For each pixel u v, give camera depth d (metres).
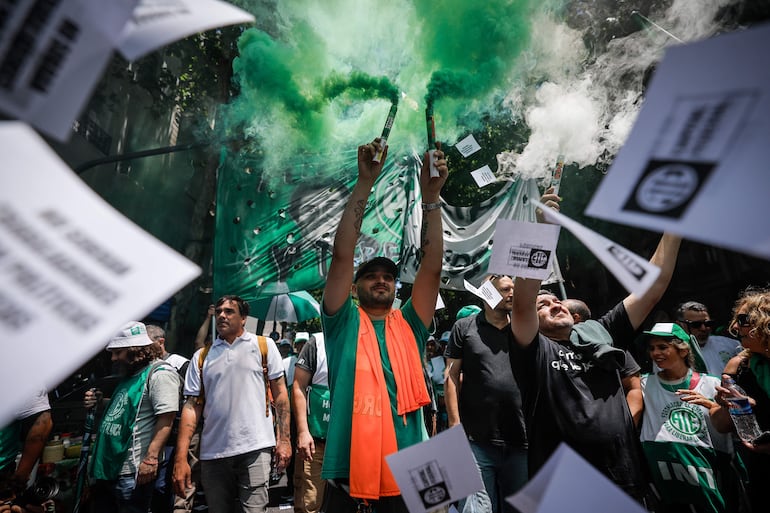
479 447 3.31
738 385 2.62
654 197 0.71
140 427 3.41
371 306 2.38
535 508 1.02
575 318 3.21
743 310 2.59
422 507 1.25
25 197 0.61
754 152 0.64
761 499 2.36
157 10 0.72
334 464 2.01
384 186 4.29
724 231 0.64
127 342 3.52
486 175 2.30
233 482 3.43
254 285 4.24
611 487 0.93
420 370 2.21
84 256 0.61
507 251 1.54
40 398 3.05
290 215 4.29
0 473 2.86
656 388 2.94
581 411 2.22
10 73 0.64
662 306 10.40
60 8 0.65
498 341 3.50
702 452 2.70
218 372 3.49
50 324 0.56
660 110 0.73
